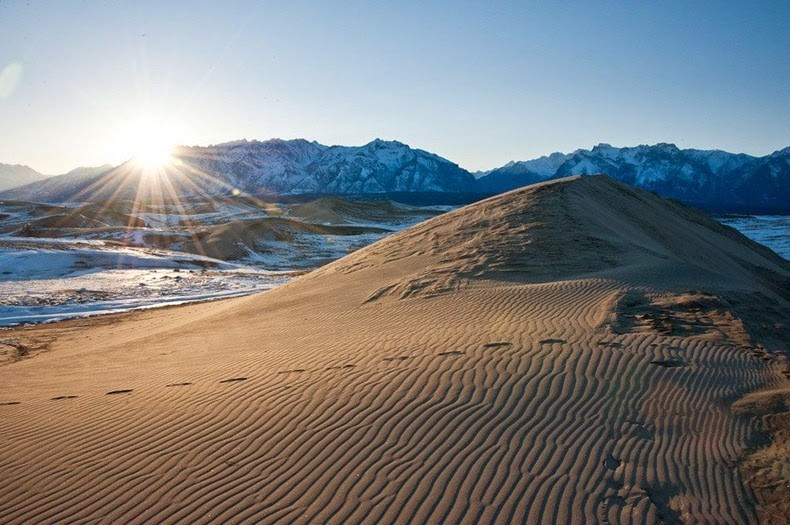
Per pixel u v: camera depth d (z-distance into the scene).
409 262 17.61
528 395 6.81
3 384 10.62
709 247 26.78
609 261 15.48
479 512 4.80
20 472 6.03
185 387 8.27
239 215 103.56
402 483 5.22
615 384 7.16
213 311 18.94
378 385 7.29
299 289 18.11
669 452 5.78
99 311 23.48
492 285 13.89
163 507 5.16
